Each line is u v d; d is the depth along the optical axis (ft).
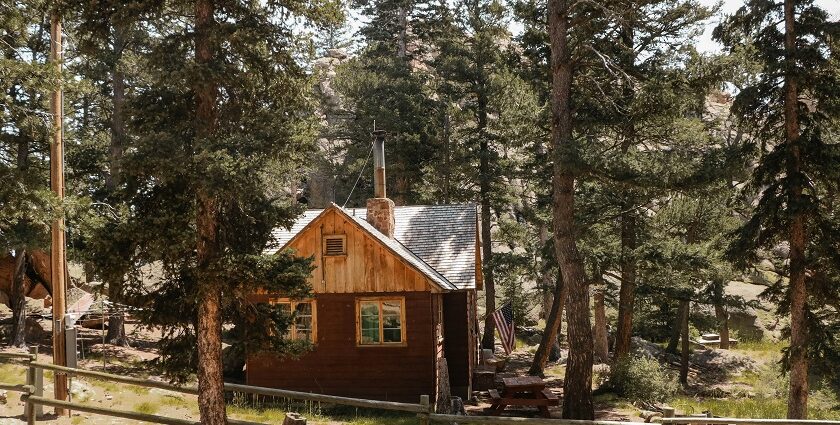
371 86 130.11
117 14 34.73
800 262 65.26
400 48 151.12
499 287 150.41
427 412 40.14
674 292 88.94
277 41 37.81
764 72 62.90
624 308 94.79
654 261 81.71
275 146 35.22
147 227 33.71
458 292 85.66
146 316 36.52
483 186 123.54
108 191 89.20
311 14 37.58
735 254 67.67
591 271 83.46
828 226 64.54
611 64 64.85
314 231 78.79
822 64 62.95
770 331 145.89
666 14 76.43
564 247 65.82
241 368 87.20
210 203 35.12
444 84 127.85
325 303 78.69
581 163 59.93
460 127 131.95
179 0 36.55
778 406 83.66
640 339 120.88
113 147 90.74
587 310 65.31
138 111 35.81
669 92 62.23
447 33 141.28
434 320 77.20
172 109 36.42
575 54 68.08
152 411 57.21
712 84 62.54
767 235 67.00
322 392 77.71
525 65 94.89
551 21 67.21
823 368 64.69
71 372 47.01
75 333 52.60
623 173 61.67
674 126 79.36
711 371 116.88
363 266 77.82
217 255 35.09
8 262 100.58
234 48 36.99
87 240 35.14
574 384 64.28
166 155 32.94
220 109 37.32
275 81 37.86
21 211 50.98
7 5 53.42
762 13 64.34
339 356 78.07
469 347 85.15
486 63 123.03
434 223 92.02
